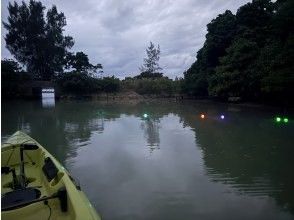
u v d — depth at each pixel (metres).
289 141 13.91
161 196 7.52
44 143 13.85
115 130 17.45
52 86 49.66
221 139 14.59
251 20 37.44
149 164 10.36
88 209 4.46
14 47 52.62
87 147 12.98
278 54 24.58
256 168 9.80
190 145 13.28
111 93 54.97
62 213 4.81
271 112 25.94
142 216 6.43
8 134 16.31
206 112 27.25
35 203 5.07
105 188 8.09
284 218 6.31
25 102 42.50
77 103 41.91
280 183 8.40
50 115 25.55
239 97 34.97
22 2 51.88
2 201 5.04
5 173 7.26
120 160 10.87
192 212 6.61
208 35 47.06
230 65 33.50
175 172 9.43
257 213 6.55
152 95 56.19
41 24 52.34
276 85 24.12
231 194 7.61
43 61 53.22
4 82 43.16
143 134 16.09
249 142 13.80
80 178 8.91
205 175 9.15
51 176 6.14
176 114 25.83
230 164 10.26
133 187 8.15
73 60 55.09
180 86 53.19
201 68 48.91
